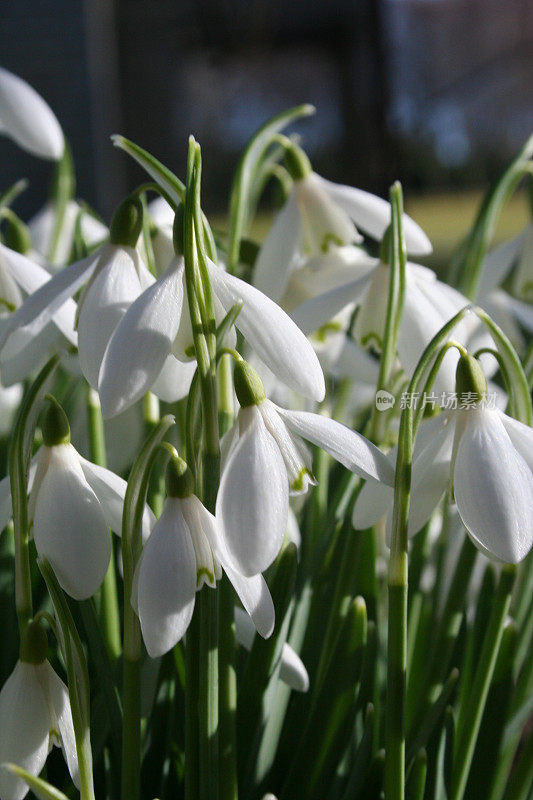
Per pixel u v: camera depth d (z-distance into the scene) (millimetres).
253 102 3180
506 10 3547
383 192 1932
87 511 361
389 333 391
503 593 387
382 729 420
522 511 350
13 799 362
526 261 479
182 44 2271
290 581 388
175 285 352
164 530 349
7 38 1628
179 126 2146
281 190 500
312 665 419
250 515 345
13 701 363
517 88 3486
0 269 417
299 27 2426
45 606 425
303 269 449
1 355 385
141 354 346
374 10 2246
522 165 456
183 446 406
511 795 412
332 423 356
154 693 394
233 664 372
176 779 412
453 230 2959
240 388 353
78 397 456
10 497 369
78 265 368
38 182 1589
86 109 1638
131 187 2043
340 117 2207
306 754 400
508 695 410
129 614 360
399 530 360
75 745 366
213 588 360
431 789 403
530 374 414
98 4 1646
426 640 434
